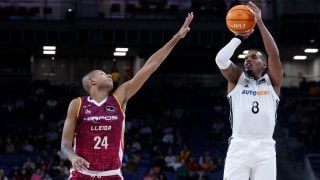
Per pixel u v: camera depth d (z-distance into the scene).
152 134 35.91
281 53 46.09
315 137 35.75
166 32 40.00
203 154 34.22
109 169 8.27
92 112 8.23
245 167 8.88
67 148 8.04
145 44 40.16
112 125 8.26
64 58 47.03
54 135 35.19
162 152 32.28
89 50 44.66
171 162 31.00
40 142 34.84
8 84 43.78
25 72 46.19
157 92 42.41
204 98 42.53
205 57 46.94
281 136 37.28
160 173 29.39
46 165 29.36
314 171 31.47
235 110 8.98
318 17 38.94
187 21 8.75
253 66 8.98
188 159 30.81
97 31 40.12
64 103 41.09
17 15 41.84
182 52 45.44
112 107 8.31
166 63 47.31
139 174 30.05
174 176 29.75
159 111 40.78
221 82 47.16
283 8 39.06
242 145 8.85
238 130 8.92
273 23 39.50
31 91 42.44
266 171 8.83
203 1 40.78
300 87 42.19
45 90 42.22
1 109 40.16
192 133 38.16
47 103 40.31
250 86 8.98
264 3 41.28
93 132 8.21
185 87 43.81
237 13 8.77
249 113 8.87
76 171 8.29
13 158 33.19
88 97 8.36
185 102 42.06
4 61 46.06
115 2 43.75
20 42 40.53
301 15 39.00
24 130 36.56
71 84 44.28
